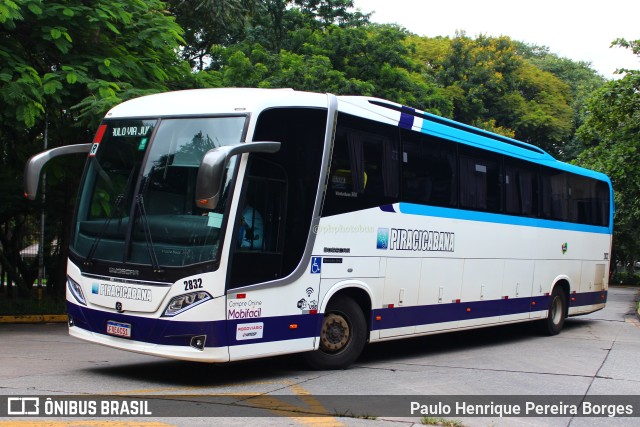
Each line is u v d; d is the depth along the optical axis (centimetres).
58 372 870
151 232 783
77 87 1305
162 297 755
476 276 1192
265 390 778
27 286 2186
